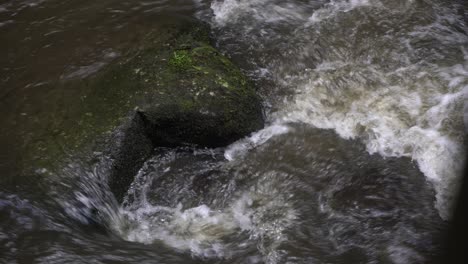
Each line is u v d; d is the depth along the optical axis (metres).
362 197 4.94
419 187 5.01
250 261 4.35
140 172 5.35
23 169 4.86
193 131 5.46
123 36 6.58
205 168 5.39
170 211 4.98
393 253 4.33
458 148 5.27
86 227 4.56
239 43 6.79
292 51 6.67
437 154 5.29
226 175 5.30
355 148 5.52
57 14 7.14
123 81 5.77
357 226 4.64
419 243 4.40
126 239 4.69
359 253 4.37
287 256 4.37
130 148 5.25
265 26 7.05
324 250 4.42
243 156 5.49
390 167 5.26
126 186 5.18
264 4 7.43
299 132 5.72
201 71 5.73
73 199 4.69
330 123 5.81
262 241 4.55
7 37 6.74
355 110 5.90
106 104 5.52
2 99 5.73
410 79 6.20
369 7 7.33
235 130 5.52
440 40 6.74
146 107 5.42
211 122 5.40
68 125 5.32
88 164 4.96
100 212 4.79
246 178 5.26
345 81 6.26
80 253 4.10
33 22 7.00
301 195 5.02
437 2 7.33
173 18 6.95
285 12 7.31
